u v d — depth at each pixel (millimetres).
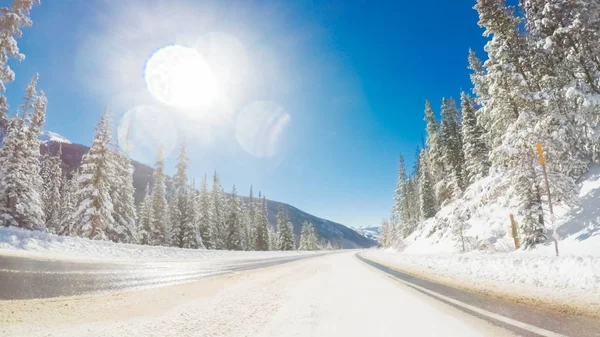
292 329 4531
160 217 40125
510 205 19094
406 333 4047
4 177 21969
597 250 11211
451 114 44031
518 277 8898
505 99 18547
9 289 6508
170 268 14102
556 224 15867
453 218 24359
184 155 45656
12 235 14086
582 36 17250
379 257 31469
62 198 42938
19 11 17531
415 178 70938
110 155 27234
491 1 19312
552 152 16062
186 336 4270
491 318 4648
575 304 5406
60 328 4539
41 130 25141
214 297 7555
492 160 18875
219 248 49312
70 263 11430
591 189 15664
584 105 15703
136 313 5688
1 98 18281
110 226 26156
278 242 69188
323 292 8203
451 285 8789
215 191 54500
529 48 19266
